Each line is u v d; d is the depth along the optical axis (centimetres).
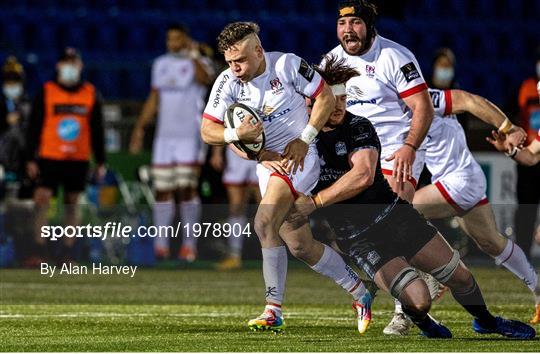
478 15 6556
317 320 2756
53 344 2220
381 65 2602
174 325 2616
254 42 2345
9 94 4559
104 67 5569
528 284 2725
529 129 4691
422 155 2684
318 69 2422
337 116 2370
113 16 6231
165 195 4716
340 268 2406
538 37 6519
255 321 2392
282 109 2408
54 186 4503
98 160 4569
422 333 2388
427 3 6512
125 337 2353
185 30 4744
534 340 2328
